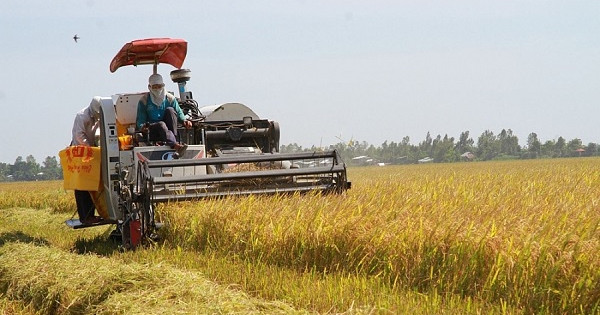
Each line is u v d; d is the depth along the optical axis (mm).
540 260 11305
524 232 12117
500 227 12602
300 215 15219
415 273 12812
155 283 11516
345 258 14008
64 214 32656
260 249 15094
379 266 13414
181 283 11234
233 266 13984
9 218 33062
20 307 12773
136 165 18312
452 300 11242
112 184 19016
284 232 14828
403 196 17359
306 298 11070
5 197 44812
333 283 12273
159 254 15492
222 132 20938
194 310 9898
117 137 19047
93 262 13586
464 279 12211
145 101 20000
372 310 9531
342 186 18125
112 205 19172
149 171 17078
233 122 21750
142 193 17234
